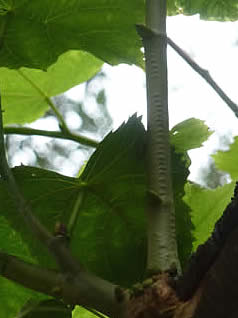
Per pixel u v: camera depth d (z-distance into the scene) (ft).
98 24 0.96
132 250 0.89
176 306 0.59
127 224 0.88
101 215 0.89
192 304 0.57
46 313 0.91
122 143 0.84
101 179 0.86
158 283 0.62
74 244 0.89
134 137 0.83
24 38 0.96
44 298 0.94
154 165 0.74
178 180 0.84
